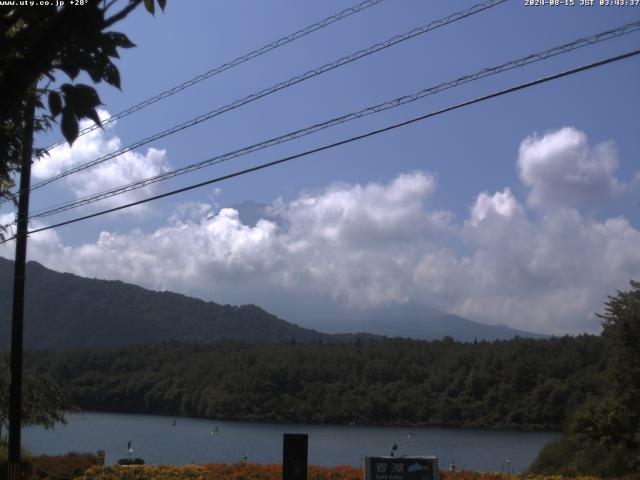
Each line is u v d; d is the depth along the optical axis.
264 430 74.88
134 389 95.62
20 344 17.83
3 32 3.75
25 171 17.53
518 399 79.81
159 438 62.56
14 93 3.79
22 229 17.77
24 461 20.30
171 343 119.56
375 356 95.31
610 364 27.05
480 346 94.88
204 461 41.25
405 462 13.23
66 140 3.84
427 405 83.94
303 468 13.31
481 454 48.91
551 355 83.00
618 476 21.92
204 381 94.31
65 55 3.86
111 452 48.28
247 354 98.31
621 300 27.03
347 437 65.19
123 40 3.89
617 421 23.98
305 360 94.31
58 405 27.59
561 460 25.23
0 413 24.95
